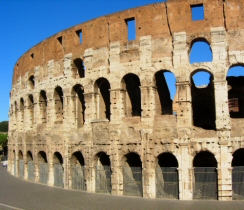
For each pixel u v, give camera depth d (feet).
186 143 143.54
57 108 194.08
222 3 147.13
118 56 161.79
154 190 147.02
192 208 122.52
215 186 139.64
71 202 137.69
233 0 146.51
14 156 253.65
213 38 145.69
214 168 140.36
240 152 169.17
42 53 205.67
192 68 146.92
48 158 190.08
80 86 181.78
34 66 213.46
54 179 186.91
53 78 192.75
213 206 124.88
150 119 151.43
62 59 187.42
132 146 153.58
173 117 148.77
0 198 149.89
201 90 183.73
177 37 150.20
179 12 151.84
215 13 147.33
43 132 198.59
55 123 190.49
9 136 279.69
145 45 155.63
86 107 171.01
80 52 177.47
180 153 144.15
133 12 160.56
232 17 145.59
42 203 136.67
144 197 146.92
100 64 167.22
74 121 180.86
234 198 137.69
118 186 154.71
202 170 141.90
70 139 177.27
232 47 143.74
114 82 160.97
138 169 153.58
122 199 142.92
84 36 176.45
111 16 166.40
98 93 172.35
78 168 173.47
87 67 172.24
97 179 164.86
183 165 143.02
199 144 142.61
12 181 211.41
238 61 142.20
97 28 171.01
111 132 158.92
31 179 213.25
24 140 222.69
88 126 168.86
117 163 155.84
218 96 142.41
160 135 148.25
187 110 145.89
